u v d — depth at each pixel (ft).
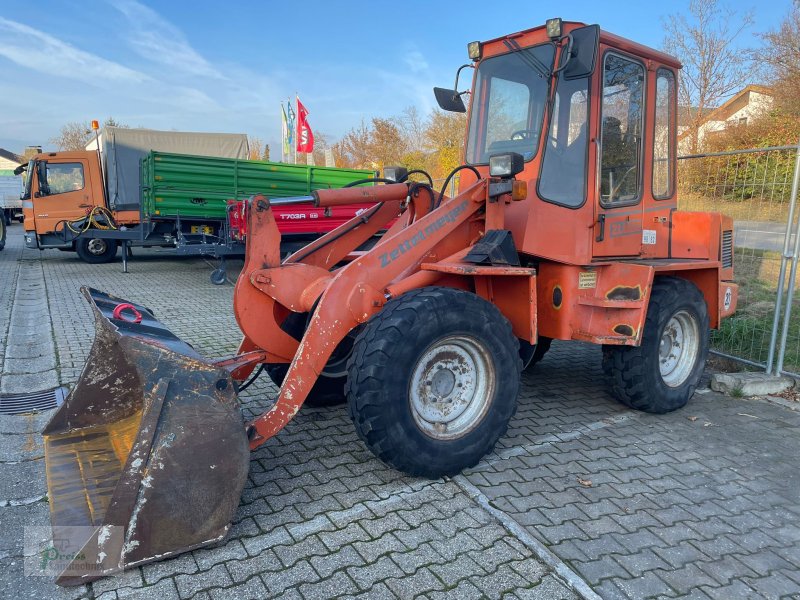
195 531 8.20
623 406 15.15
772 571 8.55
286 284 11.59
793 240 17.65
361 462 11.39
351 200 12.12
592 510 9.97
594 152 12.82
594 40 11.05
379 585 7.85
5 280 33.50
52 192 42.52
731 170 19.40
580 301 12.91
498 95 13.57
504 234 11.65
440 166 82.02
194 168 37.68
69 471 9.31
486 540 8.95
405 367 9.84
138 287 32.78
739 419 14.52
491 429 11.10
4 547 8.48
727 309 16.31
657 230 15.01
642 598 7.82
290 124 73.15
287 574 8.02
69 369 16.61
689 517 9.90
